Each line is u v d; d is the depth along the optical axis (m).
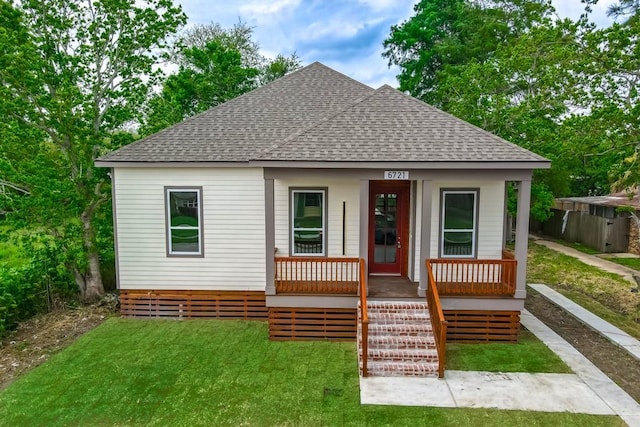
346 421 6.54
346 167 8.98
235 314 11.23
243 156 10.79
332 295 9.49
